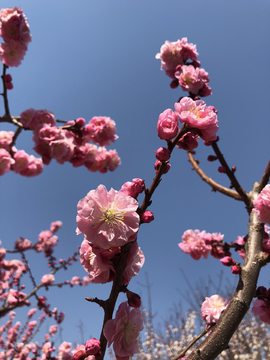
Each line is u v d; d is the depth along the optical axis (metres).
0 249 5.94
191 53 3.86
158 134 1.49
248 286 1.90
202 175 3.80
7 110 3.66
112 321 1.30
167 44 3.86
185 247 4.09
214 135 1.46
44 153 3.89
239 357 6.50
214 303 2.46
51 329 7.13
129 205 1.28
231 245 3.02
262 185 3.02
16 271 6.90
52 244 6.88
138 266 1.38
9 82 3.68
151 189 1.36
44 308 6.43
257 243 2.30
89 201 1.25
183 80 3.35
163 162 1.37
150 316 8.84
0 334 7.68
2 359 6.09
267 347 7.14
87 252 1.35
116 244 1.22
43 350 6.32
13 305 5.82
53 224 7.27
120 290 1.31
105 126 4.53
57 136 3.88
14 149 4.43
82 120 4.14
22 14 3.75
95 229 1.25
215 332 1.70
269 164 2.99
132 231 1.25
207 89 3.38
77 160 4.82
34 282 6.18
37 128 3.80
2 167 3.91
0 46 3.66
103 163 5.34
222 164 3.12
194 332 7.77
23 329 7.27
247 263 2.11
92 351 1.23
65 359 6.00
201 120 1.42
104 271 1.30
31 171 4.45
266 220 2.21
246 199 3.02
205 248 3.88
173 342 8.23
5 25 3.64
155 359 8.02
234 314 1.75
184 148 1.55
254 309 2.14
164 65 3.88
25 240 6.64
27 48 3.80
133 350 1.32
